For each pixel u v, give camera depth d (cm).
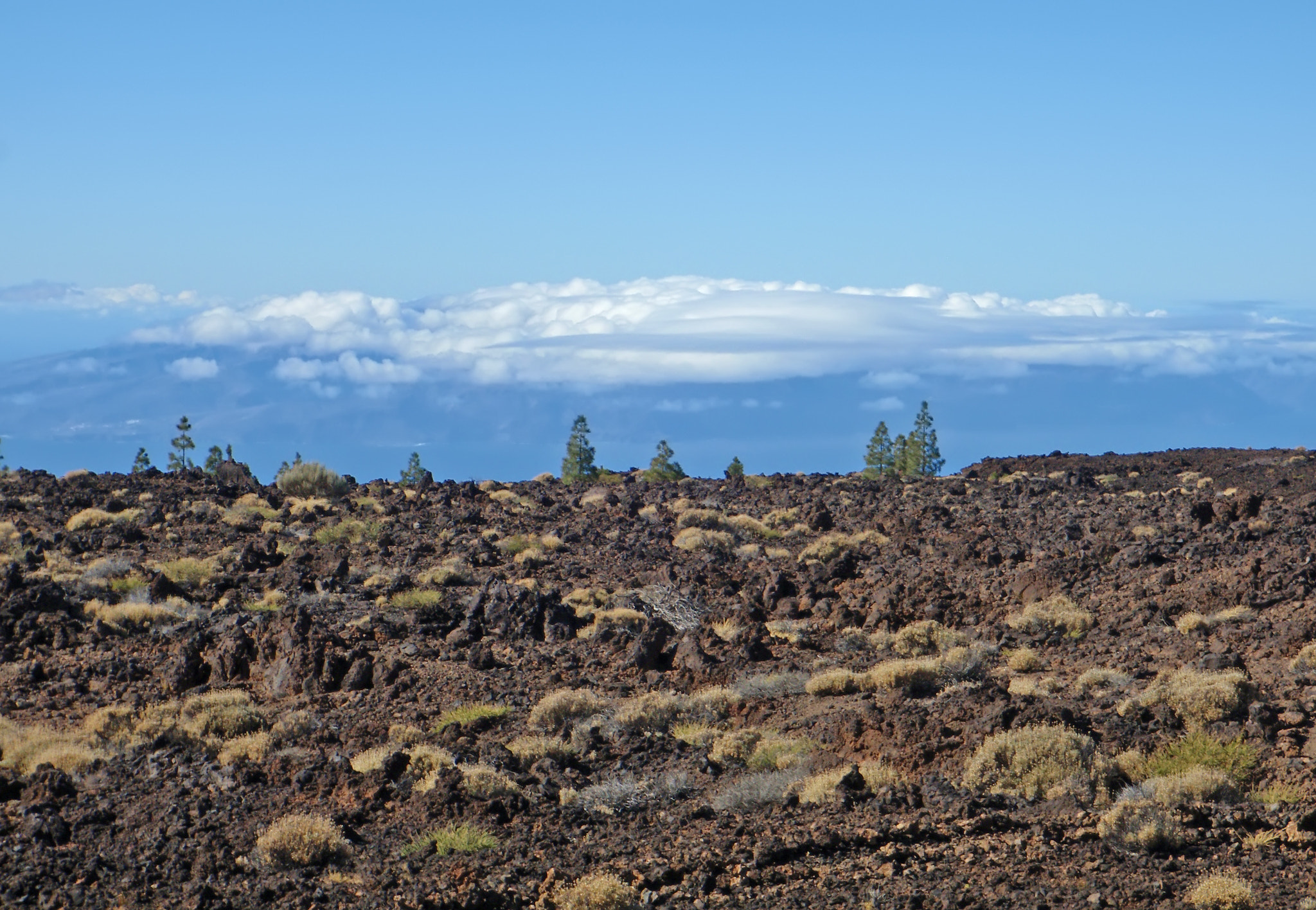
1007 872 1271
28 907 1394
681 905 1266
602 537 4047
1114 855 1305
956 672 2173
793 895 1269
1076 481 5566
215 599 3103
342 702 2275
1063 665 2336
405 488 5188
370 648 2631
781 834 1418
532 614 2786
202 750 1966
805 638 2695
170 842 1548
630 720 2016
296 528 4072
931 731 1750
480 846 1484
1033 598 2936
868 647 2588
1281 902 1164
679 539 3953
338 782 1744
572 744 1912
